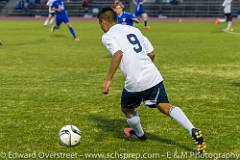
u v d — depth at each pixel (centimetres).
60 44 4719
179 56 3675
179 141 1424
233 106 1941
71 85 2419
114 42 1268
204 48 4306
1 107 1927
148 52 1342
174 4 11431
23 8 11744
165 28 7631
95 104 1980
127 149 1342
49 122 1673
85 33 6406
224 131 1549
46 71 2891
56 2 5250
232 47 4391
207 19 10731
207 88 2338
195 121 1688
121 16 3434
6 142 1416
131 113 1385
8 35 5988
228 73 2809
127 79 1291
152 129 1570
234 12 11006
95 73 2812
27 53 3881
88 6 11588
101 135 1498
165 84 2453
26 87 2366
